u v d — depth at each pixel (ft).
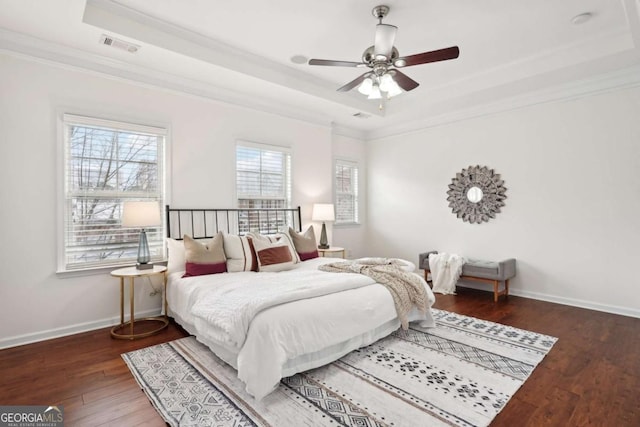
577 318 11.92
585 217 13.12
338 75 14.05
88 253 10.87
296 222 16.56
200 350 9.20
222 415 6.35
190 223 12.96
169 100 12.44
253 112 14.88
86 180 10.84
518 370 8.07
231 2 9.07
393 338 10.07
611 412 6.40
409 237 19.07
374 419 6.23
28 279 9.78
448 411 6.46
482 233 16.07
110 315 11.21
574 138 13.30
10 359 8.66
